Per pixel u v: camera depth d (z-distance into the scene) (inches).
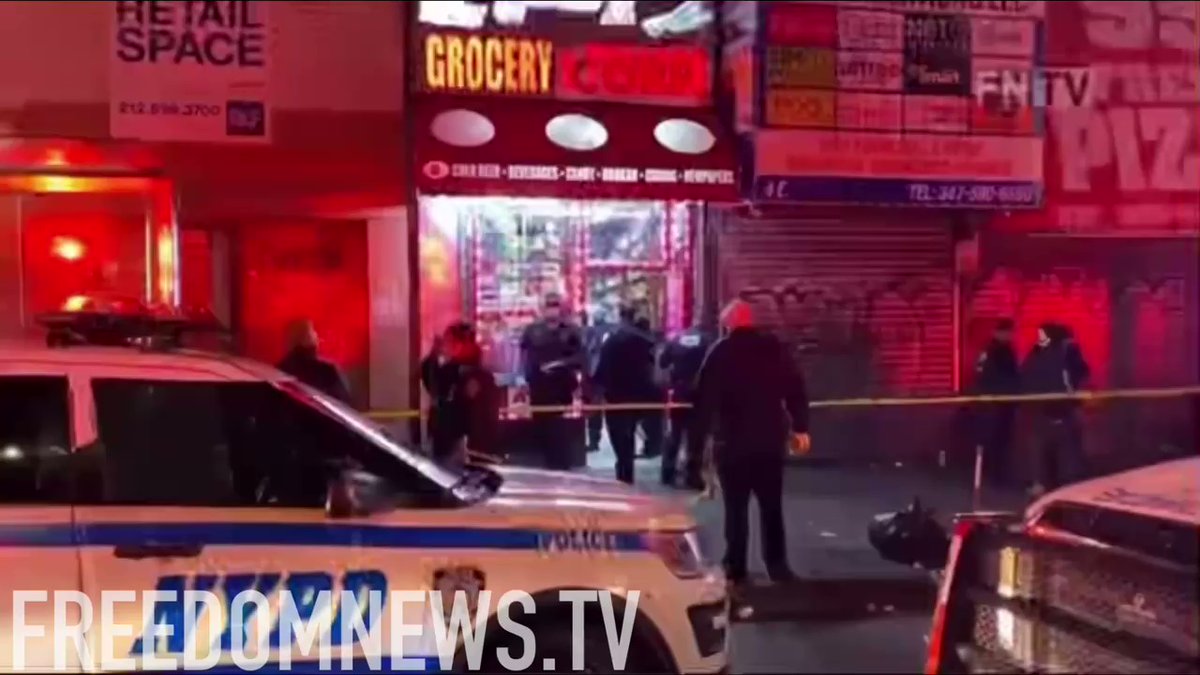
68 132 393.1
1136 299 531.8
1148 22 487.8
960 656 145.9
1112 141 490.6
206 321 356.8
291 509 189.8
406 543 190.9
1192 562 124.3
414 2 431.2
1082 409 503.8
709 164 449.7
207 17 407.5
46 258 388.8
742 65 455.2
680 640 199.3
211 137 408.8
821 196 460.1
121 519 182.2
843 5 462.0
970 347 520.4
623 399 454.6
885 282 514.0
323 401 201.5
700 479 430.9
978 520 150.4
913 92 469.4
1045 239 525.0
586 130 443.5
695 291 503.5
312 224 423.2
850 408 505.4
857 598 338.6
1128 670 128.0
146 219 400.5
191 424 189.8
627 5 461.1
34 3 390.0
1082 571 134.2
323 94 421.1
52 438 183.6
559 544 196.4
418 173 418.3
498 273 477.7
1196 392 520.4
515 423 451.2
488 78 439.2
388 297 430.9
